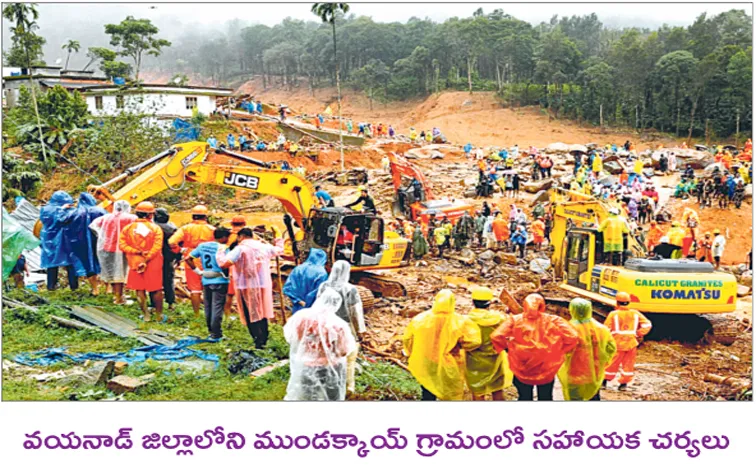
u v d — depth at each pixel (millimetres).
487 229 27547
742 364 14664
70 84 55812
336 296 9836
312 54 154750
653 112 90625
